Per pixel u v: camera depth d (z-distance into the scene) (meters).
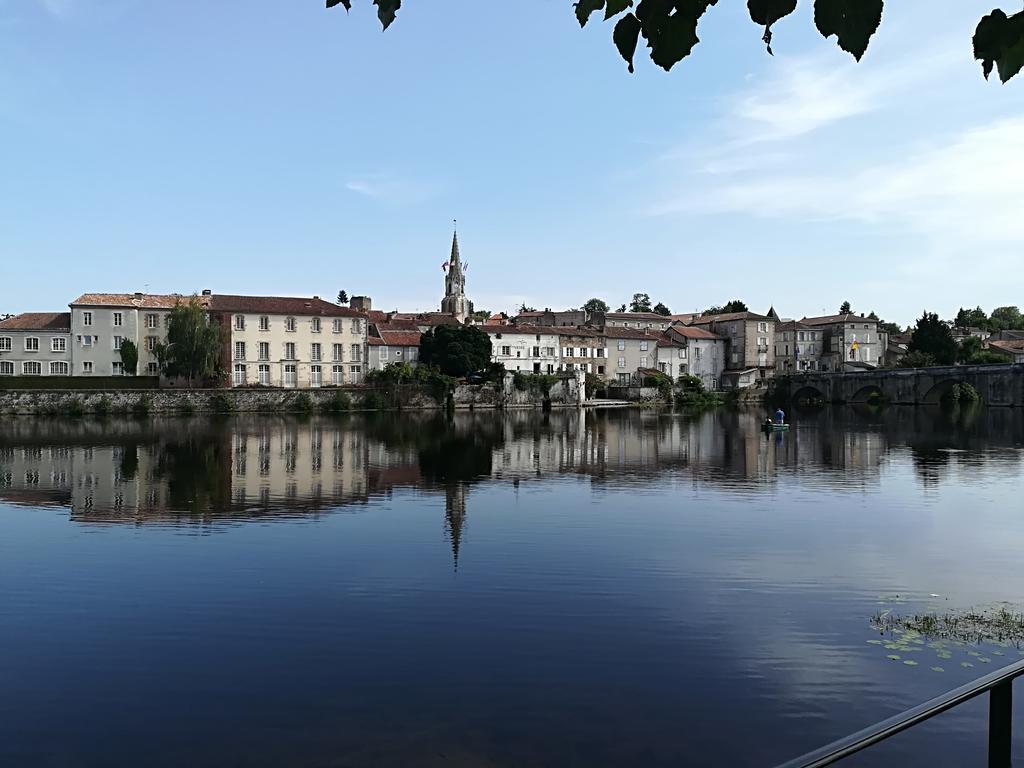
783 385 132.38
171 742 11.06
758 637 14.95
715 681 12.97
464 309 157.38
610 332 135.12
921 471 39.22
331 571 19.72
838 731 11.23
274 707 12.11
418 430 67.31
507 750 10.75
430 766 10.35
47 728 11.50
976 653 14.02
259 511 28.19
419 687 12.80
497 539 23.38
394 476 37.53
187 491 32.84
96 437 58.31
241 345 98.44
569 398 114.56
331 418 84.06
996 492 32.25
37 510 28.47
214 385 95.94
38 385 86.31
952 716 11.59
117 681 13.11
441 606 16.95
